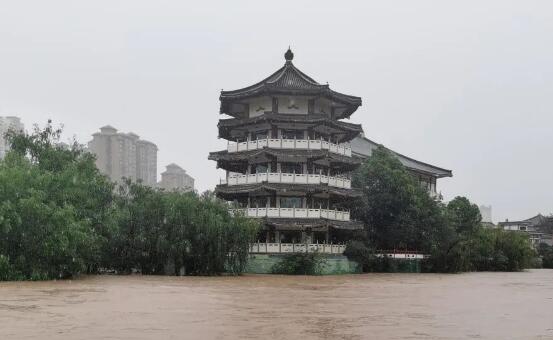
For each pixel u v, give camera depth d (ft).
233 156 230.07
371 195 256.73
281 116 222.07
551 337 70.18
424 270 261.85
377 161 263.29
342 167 244.42
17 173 158.71
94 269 194.39
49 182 165.99
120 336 66.95
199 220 188.14
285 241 226.17
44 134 205.46
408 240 258.78
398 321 82.74
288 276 199.00
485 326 78.79
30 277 153.69
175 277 179.11
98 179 202.39
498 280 200.75
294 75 240.32
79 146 211.41
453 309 99.66
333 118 243.60
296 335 69.31
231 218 196.24
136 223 191.31
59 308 92.32
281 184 220.23
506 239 318.86
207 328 73.67
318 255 214.48
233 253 194.18
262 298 113.91
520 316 90.43
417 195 258.98
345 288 145.79
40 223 153.89
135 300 106.22
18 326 73.56
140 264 193.47
